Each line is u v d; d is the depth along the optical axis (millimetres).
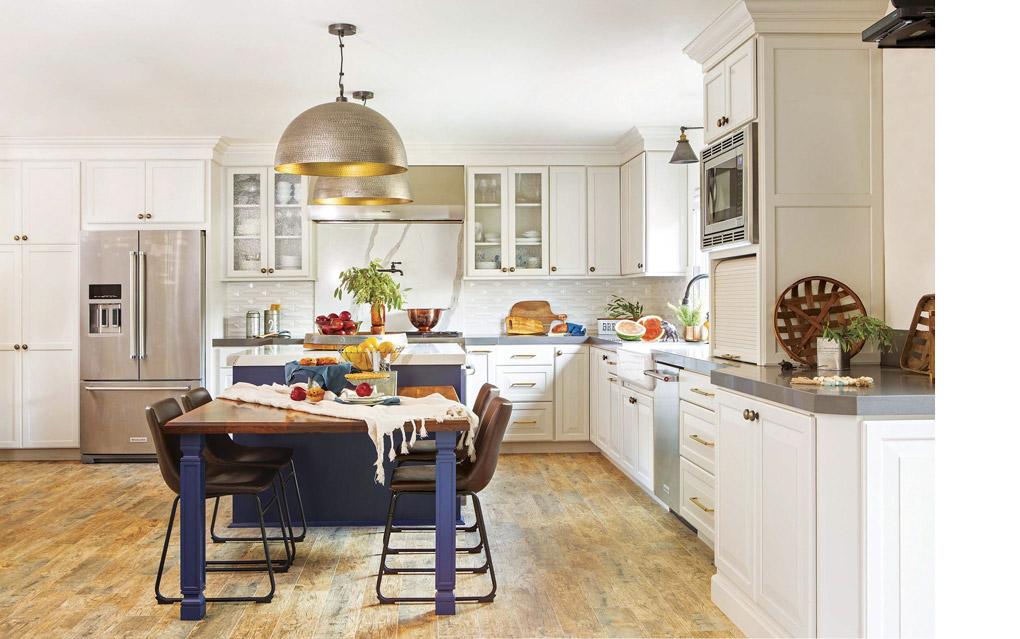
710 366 3484
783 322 3324
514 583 3326
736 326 3660
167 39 3729
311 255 6410
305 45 3826
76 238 6031
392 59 4059
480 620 2938
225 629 2854
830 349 3012
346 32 3615
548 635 2805
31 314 6027
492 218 6422
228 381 6102
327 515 4176
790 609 2449
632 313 6539
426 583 3332
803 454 2340
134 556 3684
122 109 5078
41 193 6020
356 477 4184
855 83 3334
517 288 6777
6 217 6012
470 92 4730
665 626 2881
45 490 5051
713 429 3535
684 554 3701
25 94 4699
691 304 5910
